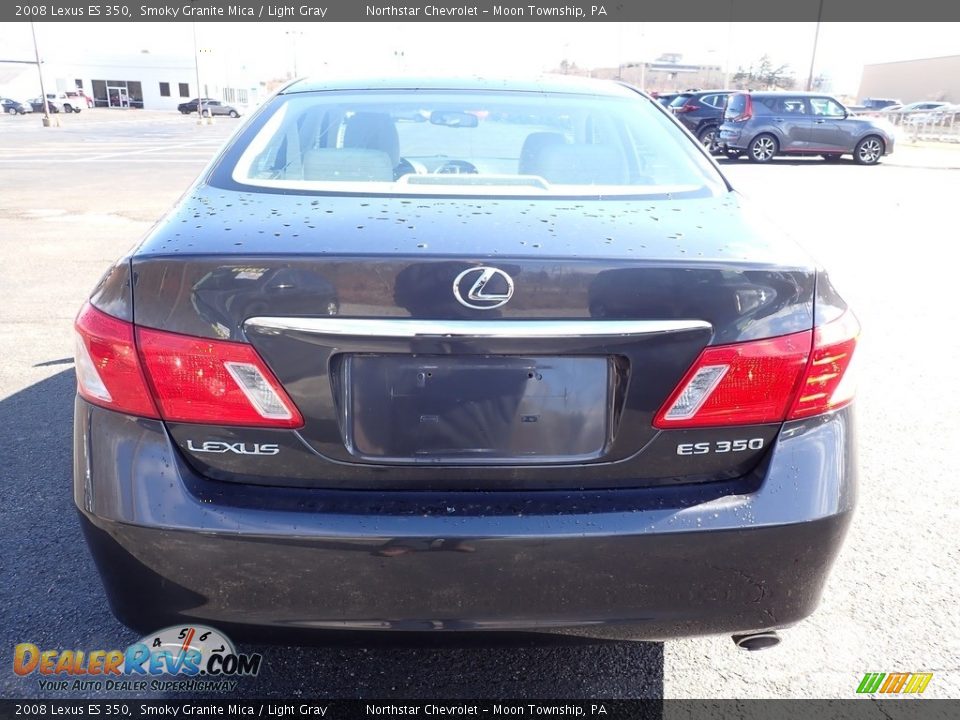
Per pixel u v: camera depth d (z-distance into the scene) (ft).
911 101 192.44
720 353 5.08
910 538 9.11
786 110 58.59
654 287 4.97
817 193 41.22
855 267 23.21
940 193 41.68
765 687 6.81
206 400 4.99
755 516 5.14
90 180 43.93
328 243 5.11
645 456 5.19
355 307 4.86
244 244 5.12
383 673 6.87
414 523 4.98
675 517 5.08
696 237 5.57
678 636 5.45
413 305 4.86
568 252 5.05
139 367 5.03
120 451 5.11
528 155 7.56
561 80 9.41
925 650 7.27
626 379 5.04
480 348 4.92
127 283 5.09
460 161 7.69
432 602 5.10
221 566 5.03
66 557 8.41
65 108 184.34
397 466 5.10
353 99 8.39
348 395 5.03
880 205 36.78
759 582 5.28
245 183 6.61
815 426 5.37
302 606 5.11
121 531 5.08
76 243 25.68
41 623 7.38
